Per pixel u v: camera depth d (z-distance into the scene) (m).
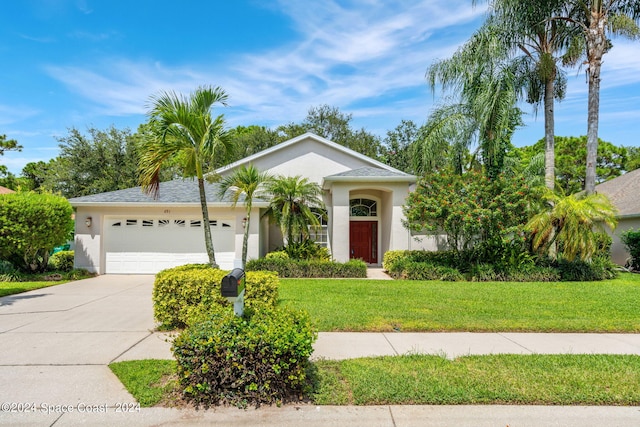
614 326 6.60
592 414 3.62
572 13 14.59
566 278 12.70
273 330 3.94
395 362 4.80
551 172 14.64
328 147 18.05
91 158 24.27
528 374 4.42
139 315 7.54
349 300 8.67
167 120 7.50
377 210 18.06
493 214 11.76
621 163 31.52
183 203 14.16
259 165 17.70
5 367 4.67
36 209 12.67
